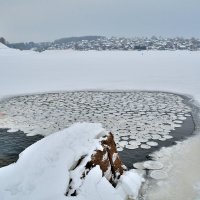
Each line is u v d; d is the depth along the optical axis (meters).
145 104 19.05
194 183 8.31
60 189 6.33
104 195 6.64
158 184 8.29
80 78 31.00
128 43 140.00
